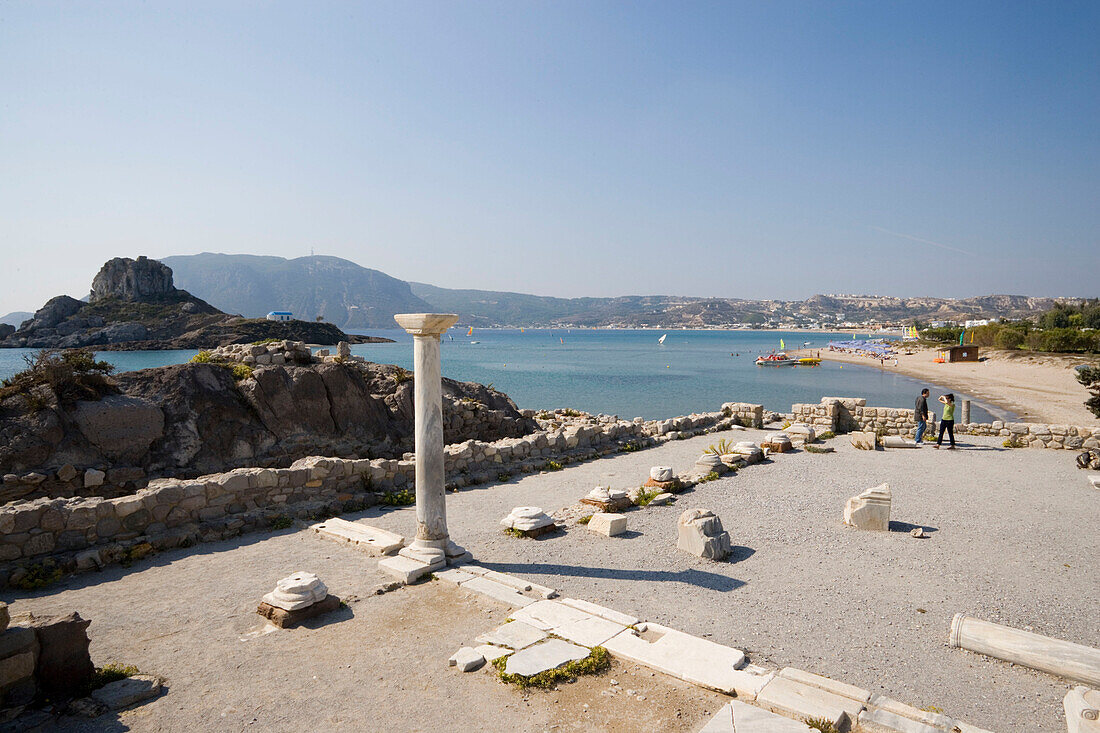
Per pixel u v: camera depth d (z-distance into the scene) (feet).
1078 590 31.07
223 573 32.35
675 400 178.19
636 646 23.89
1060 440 70.69
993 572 33.50
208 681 22.02
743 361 378.32
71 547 33.32
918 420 74.08
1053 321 380.17
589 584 31.37
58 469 50.49
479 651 23.56
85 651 21.20
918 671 23.30
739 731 18.45
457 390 88.84
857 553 36.50
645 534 40.04
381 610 27.84
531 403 171.01
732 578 32.53
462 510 45.93
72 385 55.93
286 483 42.39
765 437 80.64
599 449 69.21
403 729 19.26
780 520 43.24
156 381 62.23
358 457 69.26
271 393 66.13
